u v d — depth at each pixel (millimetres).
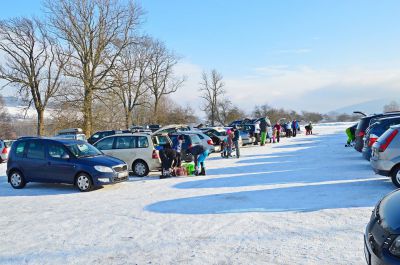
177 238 6312
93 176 11484
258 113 85125
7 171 12750
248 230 6562
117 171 11930
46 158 12203
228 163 17875
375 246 3625
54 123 39594
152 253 5652
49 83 41844
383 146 9703
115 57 38062
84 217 8023
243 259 5238
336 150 21656
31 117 44844
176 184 12086
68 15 36469
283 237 6082
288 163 16375
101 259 5500
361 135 15234
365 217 6945
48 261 5512
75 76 37000
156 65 58938
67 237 6629
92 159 11852
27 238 6672
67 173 11812
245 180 12133
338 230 6273
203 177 13406
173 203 9070
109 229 7020
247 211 7898
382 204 4262
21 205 9766
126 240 6328
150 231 6785
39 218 8141
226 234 6398
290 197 9055
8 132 53656
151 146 14344
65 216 8211
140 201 9531
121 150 14586
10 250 6062
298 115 94625
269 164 16438
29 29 39906
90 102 37562
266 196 9328
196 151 14055
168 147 13797
